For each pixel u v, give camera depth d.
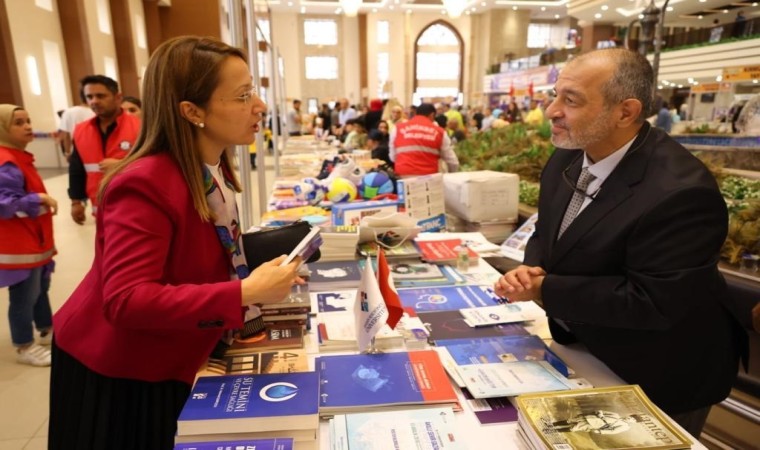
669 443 0.78
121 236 0.93
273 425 0.87
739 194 2.38
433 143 3.91
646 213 1.05
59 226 5.62
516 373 1.07
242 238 1.31
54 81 10.11
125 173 0.97
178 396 1.12
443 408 0.95
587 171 1.23
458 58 24.36
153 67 1.01
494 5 21.92
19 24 8.76
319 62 22.98
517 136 4.53
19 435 2.17
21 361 2.73
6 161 2.48
